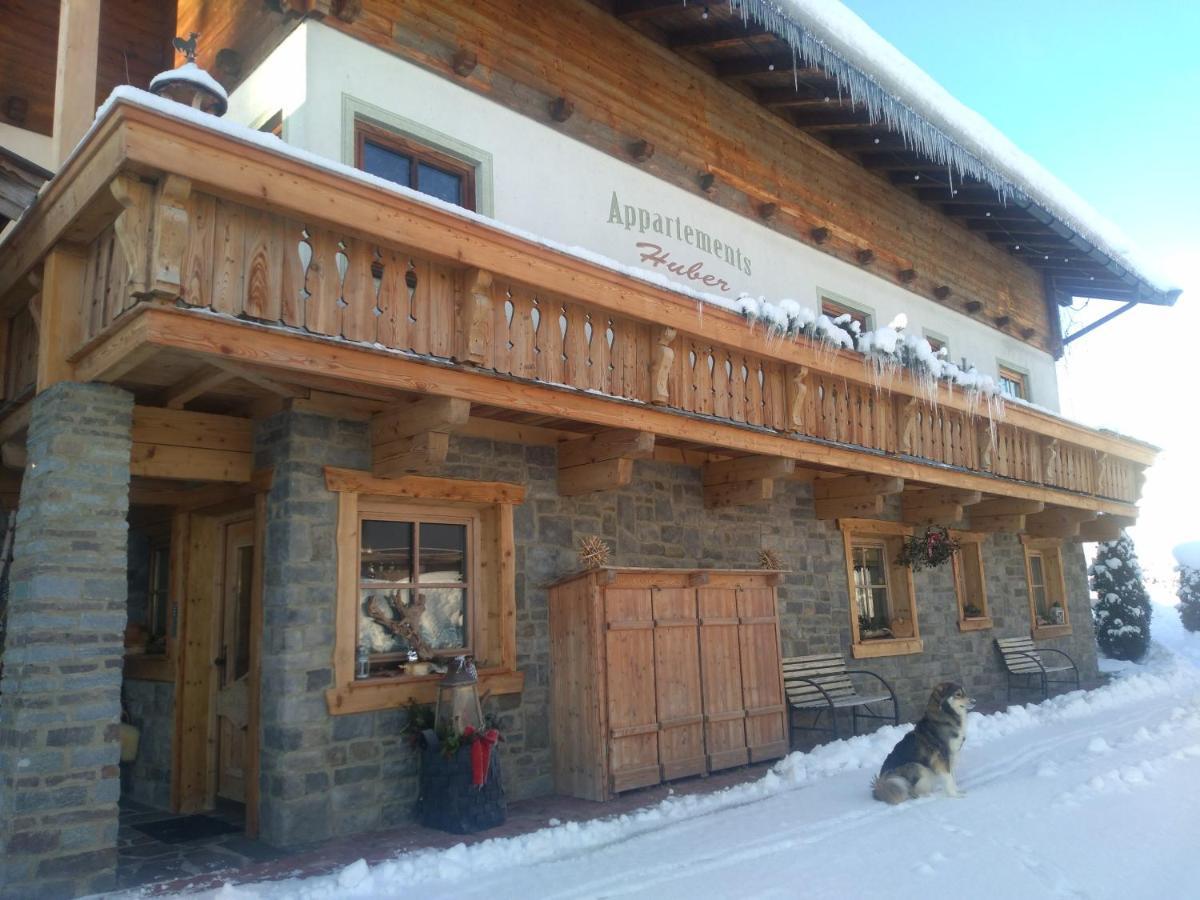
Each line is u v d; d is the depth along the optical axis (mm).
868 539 11039
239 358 4633
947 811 5895
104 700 4777
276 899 4543
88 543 4848
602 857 5160
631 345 6789
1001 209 13305
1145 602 17828
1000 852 4980
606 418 6500
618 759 6742
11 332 6156
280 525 5867
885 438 9164
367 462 6266
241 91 7039
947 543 11031
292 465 5875
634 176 8719
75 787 4629
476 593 6984
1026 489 11227
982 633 12539
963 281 13656
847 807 6121
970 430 10414
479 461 6945
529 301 6086
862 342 8734
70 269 5180
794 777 7184
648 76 9086
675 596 7434
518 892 4555
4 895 4344
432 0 7254
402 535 6664
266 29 6895
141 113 4211
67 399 4926
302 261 5473
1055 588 14836
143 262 4395
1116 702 11352
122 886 4797
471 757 5852
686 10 8703
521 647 7016
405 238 5223
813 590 9758
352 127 6590
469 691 6082
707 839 5441
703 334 7105
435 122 7113
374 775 5953
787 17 8273
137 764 7137
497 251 5684
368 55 6770
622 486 7512
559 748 7000
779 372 8086
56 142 5852
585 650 6871
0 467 6445
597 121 8469
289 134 6434
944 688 6523
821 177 11211
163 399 5816
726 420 7410
